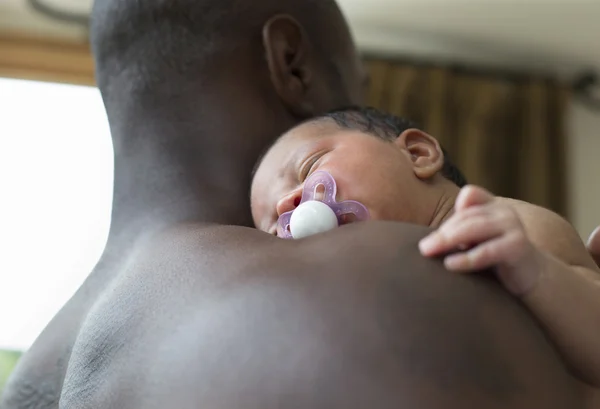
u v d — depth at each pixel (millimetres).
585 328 434
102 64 781
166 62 742
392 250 457
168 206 680
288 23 788
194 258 522
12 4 2062
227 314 444
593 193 2127
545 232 531
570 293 434
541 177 1943
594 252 597
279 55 770
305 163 632
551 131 2033
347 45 864
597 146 2188
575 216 2088
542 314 439
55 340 664
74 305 688
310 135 664
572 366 445
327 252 467
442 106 1991
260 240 524
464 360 403
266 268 466
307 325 419
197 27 753
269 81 765
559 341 441
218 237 545
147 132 725
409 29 2068
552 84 2123
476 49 2133
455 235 441
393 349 405
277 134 743
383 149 631
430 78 2035
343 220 581
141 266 572
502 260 432
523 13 1946
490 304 431
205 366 430
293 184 635
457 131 1984
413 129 682
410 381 395
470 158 1940
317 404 395
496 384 400
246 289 454
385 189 598
